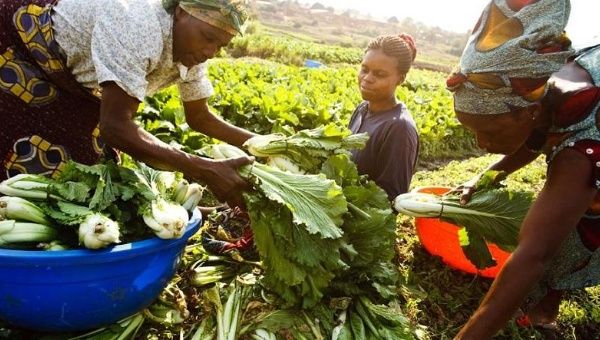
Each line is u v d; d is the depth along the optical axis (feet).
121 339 8.21
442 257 12.30
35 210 7.43
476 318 6.68
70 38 7.88
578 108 6.71
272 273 8.87
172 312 9.11
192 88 10.11
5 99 8.47
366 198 9.78
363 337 8.75
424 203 10.43
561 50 6.64
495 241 10.15
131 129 7.75
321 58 110.52
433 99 40.55
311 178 8.77
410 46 11.64
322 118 24.80
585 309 11.61
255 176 8.54
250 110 24.35
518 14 6.36
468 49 6.88
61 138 9.05
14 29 8.14
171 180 9.19
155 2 7.93
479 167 25.05
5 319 7.84
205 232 11.26
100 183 7.75
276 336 8.71
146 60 7.73
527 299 10.14
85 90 8.77
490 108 6.78
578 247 8.82
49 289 7.15
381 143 11.42
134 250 7.32
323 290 9.34
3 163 8.83
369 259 9.55
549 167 7.04
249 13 8.02
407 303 10.72
